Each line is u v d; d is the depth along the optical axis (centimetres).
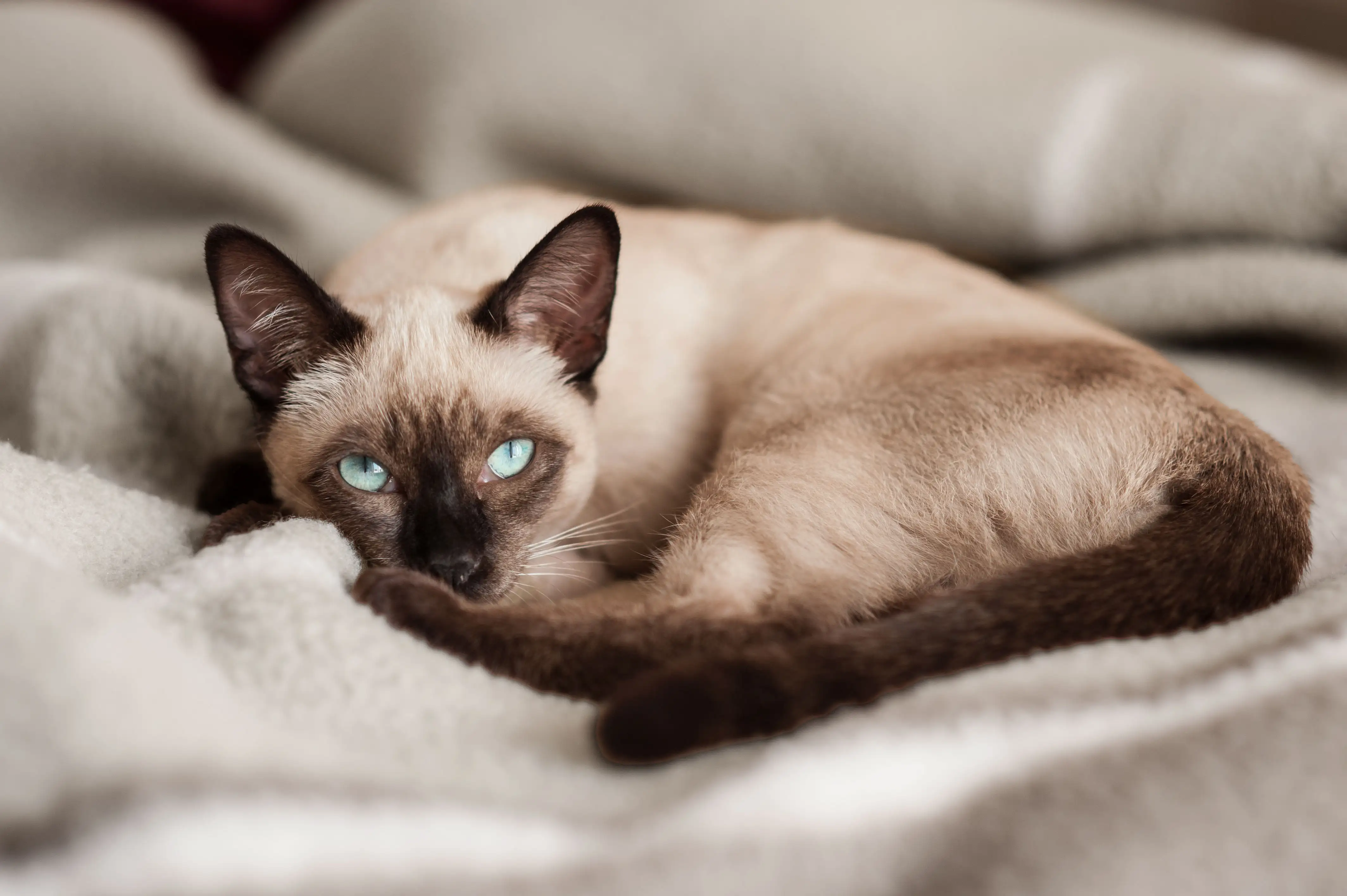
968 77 69
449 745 41
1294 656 42
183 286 70
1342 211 62
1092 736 41
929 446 48
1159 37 72
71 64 74
